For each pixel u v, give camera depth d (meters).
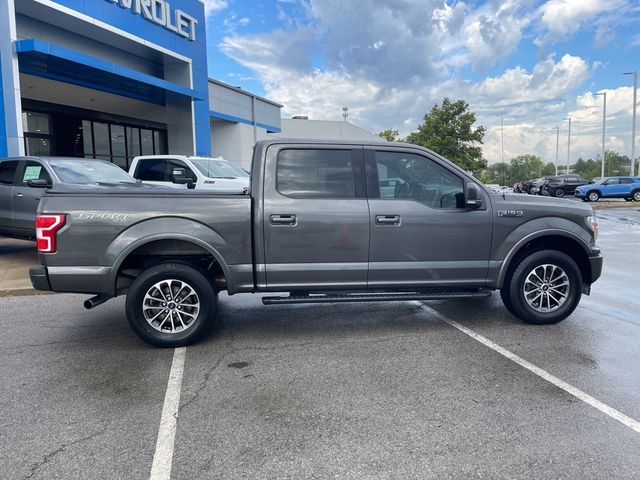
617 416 3.46
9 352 4.89
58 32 15.66
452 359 4.57
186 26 20.23
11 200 9.09
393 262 5.14
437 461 2.94
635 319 5.81
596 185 32.81
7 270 8.72
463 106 40.25
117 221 4.74
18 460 2.99
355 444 3.14
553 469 2.85
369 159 5.17
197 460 2.98
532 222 5.37
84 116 21.84
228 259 4.91
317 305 6.62
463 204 5.28
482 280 5.34
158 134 26.53
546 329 5.45
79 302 6.91
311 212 4.98
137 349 4.96
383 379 4.14
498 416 3.48
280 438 3.22
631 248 11.80
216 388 4.00
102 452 3.07
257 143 5.14
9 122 12.58
